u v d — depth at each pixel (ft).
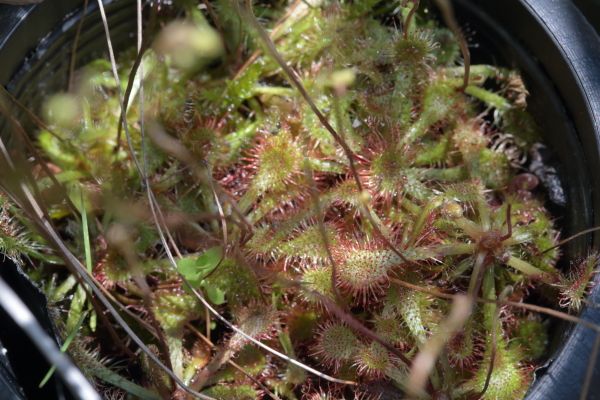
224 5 0.71
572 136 0.67
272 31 0.72
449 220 0.66
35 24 0.67
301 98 0.70
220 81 0.72
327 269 0.65
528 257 0.67
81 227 0.68
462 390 0.64
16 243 0.65
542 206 0.69
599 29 0.75
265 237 0.66
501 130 0.72
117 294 0.67
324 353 0.65
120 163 0.70
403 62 0.69
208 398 0.62
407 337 0.65
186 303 0.67
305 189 0.68
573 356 0.61
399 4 0.71
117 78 0.64
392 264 0.64
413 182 0.67
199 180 0.68
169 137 0.66
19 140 0.63
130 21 0.73
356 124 0.70
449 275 0.66
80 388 0.53
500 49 0.72
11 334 0.62
